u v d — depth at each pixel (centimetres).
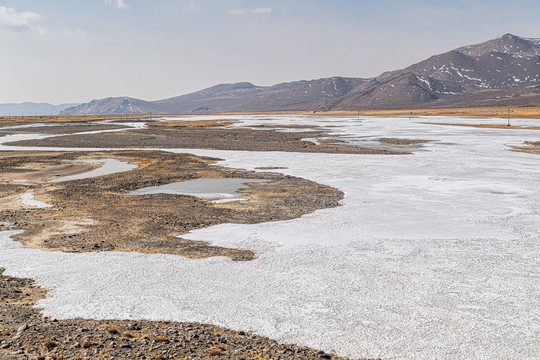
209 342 1382
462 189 3975
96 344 1342
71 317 1538
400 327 1505
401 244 2402
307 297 1731
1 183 4428
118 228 2753
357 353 1346
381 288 1825
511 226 2762
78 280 1864
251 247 2362
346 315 1588
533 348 1374
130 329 1462
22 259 2119
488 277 1947
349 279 1911
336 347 1377
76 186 4266
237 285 1838
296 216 3048
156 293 1747
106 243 2420
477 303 1692
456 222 2859
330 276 1942
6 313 1535
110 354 1284
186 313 1584
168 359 1269
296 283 1864
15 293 1722
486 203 3416
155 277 1909
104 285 1816
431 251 2289
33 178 4775
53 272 1953
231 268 2030
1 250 2261
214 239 2522
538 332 1475
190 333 1440
